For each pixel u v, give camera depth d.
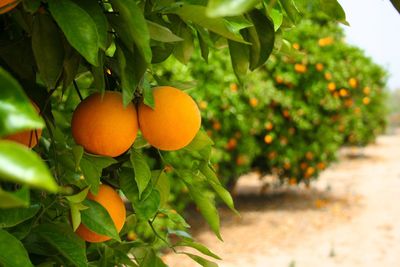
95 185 1.01
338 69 5.93
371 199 7.21
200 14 1.00
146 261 1.19
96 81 0.97
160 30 0.97
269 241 5.32
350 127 7.27
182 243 1.21
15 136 0.96
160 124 1.00
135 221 1.27
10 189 0.99
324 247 5.22
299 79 5.71
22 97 0.65
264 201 6.90
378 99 8.91
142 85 0.98
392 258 4.96
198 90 4.79
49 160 1.11
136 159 1.04
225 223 5.85
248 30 1.09
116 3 0.91
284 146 5.85
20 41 1.01
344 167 10.07
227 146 5.16
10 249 0.86
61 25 0.89
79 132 0.99
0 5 0.86
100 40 0.92
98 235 1.06
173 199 4.07
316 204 6.79
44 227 1.03
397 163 10.64
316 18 6.30
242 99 5.12
